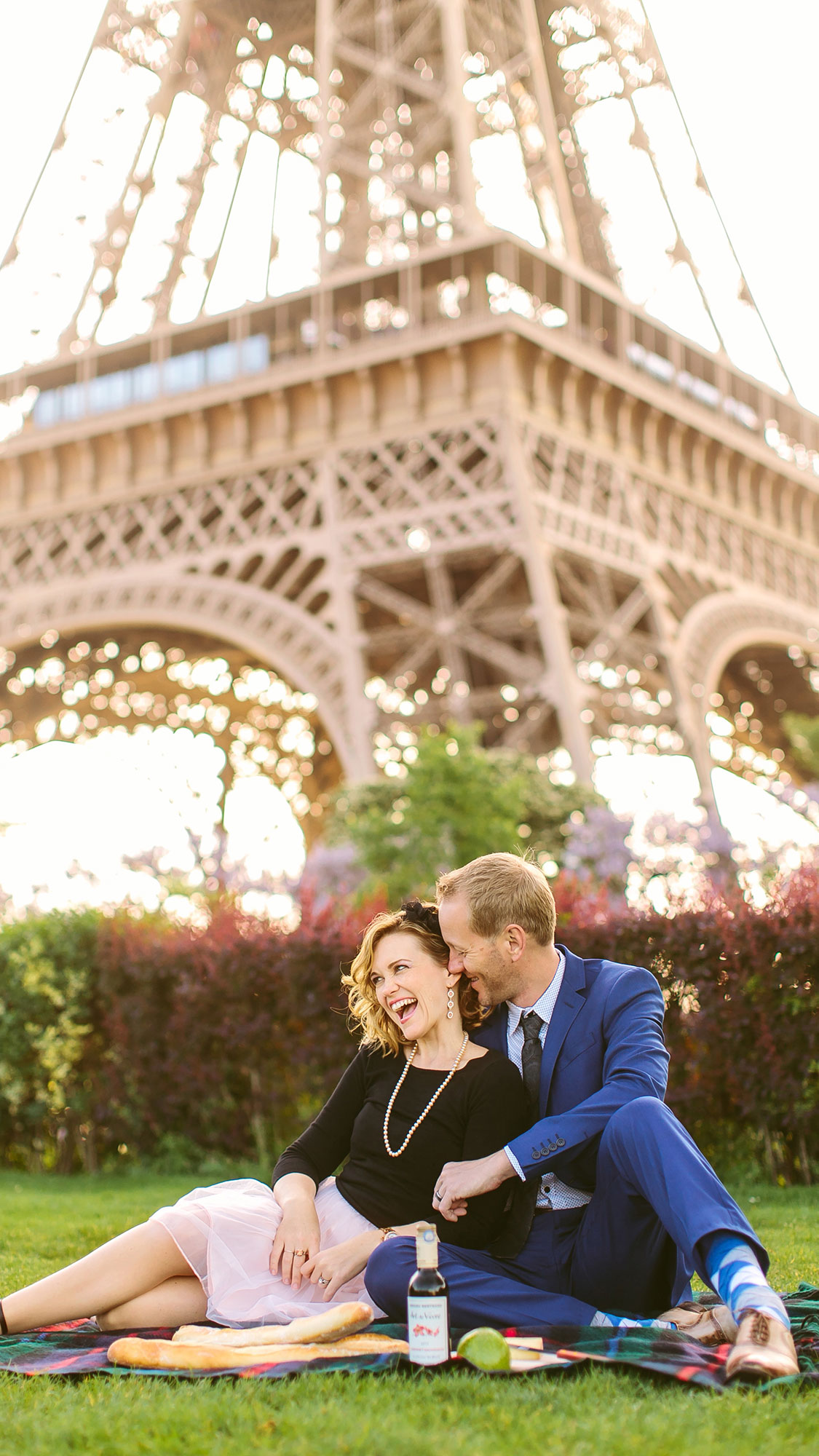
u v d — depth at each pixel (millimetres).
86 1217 10062
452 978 5574
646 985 5539
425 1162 5453
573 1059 5422
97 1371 4727
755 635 35562
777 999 10484
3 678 38531
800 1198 9797
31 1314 5199
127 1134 13484
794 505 41969
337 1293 5387
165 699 43938
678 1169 4754
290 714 44781
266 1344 4938
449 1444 3646
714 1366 4457
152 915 14469
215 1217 5410
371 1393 4262
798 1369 4336
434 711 29172
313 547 30781
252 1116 12867
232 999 12539
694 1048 10820
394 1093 5602
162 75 41031
